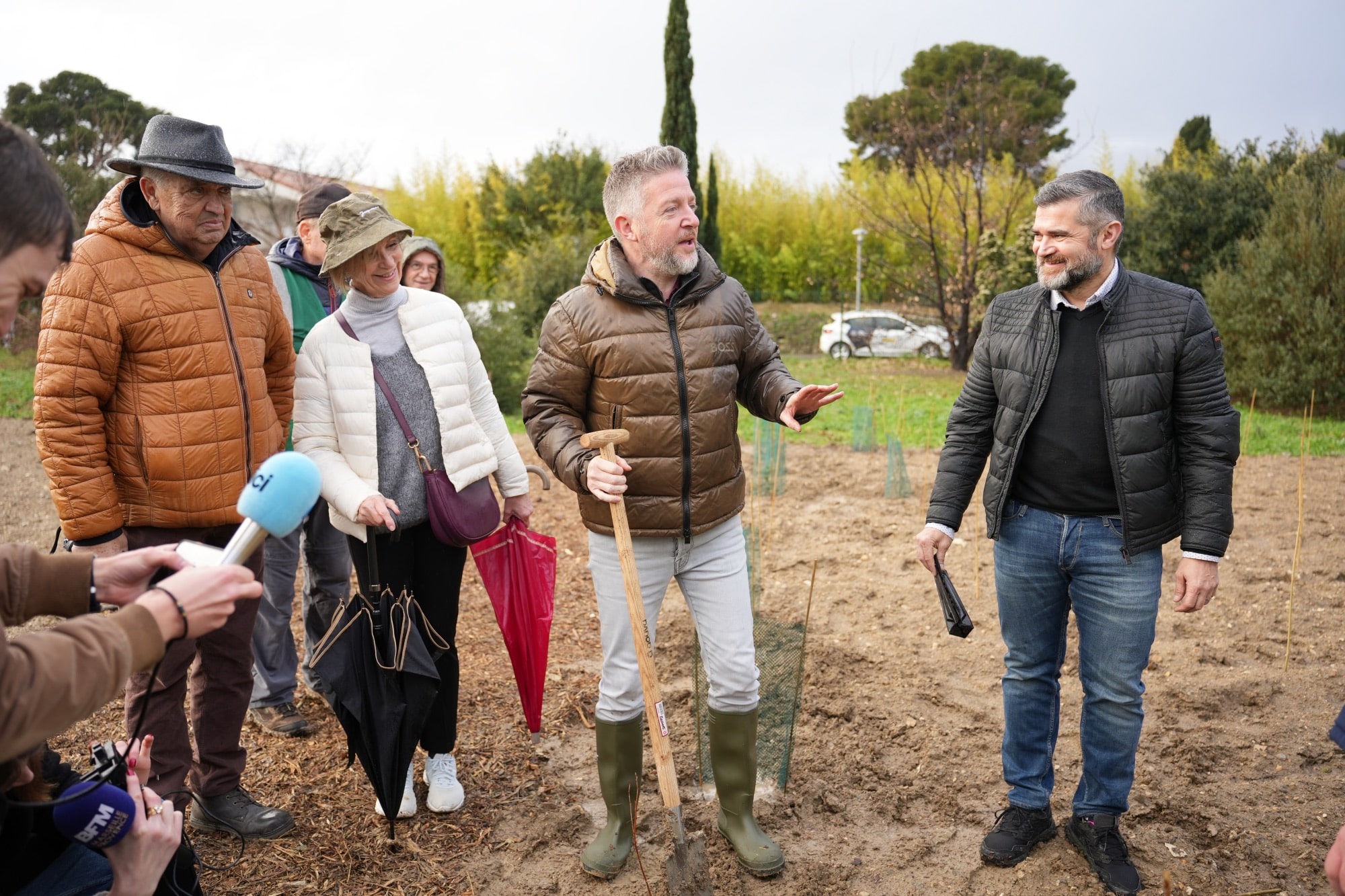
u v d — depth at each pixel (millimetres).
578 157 27734
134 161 2629
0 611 1660
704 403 2861
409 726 2949
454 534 3068
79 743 3609
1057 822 3244
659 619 5145
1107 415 2744
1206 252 15875
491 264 26922
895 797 3414
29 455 8375
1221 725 3916
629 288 2805
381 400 3109
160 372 2754
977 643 4781
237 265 2961
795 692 3482
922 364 21328
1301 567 5828
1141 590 2781
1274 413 13086
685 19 20484
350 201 3049
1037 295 2910
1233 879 2934
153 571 1741
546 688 4270
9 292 1438
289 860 2988
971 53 41406
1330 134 15742
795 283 32875
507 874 2986
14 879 1659
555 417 2951
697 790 3494
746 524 7016
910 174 23672
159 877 1776
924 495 7938
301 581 5418
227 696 3057
